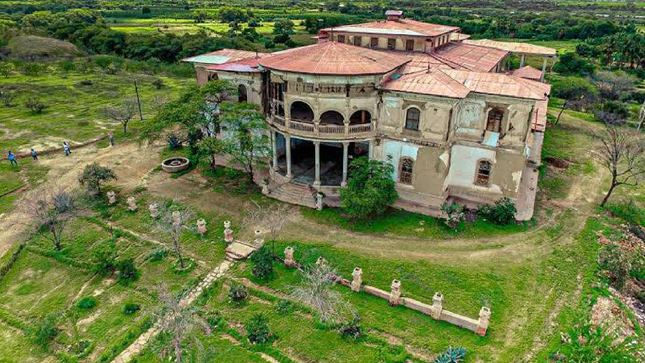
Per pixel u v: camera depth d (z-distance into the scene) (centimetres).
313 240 3788
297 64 4025
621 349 2527
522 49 6488
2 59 11019
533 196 4384
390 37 5016
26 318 3067
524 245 3691
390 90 3906
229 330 2898
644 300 3206
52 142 6047
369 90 4016
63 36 13775
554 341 2764
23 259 3653
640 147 4800
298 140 5284
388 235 3825
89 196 4462
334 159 5009
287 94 4138
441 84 3828
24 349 2844
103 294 3269
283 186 4538
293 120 4309
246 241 3800
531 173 4762
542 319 2938
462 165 4175
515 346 2734
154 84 9400
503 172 4047
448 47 5528
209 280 3375
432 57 4788
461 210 4081
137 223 4100
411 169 4172
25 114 7269
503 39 14212
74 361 2730
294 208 4272
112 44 12925
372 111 4091
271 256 3456
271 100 4509
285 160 4975
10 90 8506
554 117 7069
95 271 3469
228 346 2788
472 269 3397
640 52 10562
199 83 5509
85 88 9031
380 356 2684
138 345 2833
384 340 2789
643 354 2714
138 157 5572
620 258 3375
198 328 2891
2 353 2809
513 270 3391
